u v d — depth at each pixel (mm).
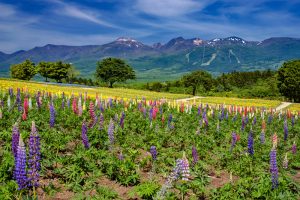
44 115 24641
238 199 11617
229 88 197625
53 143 15930
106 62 154500
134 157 16078
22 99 34219
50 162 13812
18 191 10477
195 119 32969
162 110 35719
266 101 100125
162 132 23094
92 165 13812
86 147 15688
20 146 9406
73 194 11867
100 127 20375
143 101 43219
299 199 12852
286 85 117188
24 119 21562
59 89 70812
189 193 12789
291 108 79188
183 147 20422
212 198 12023
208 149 20594
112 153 16109
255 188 12641
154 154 14664
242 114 40000
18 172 9414
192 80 154500
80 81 177250
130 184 13391
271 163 12516
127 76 157000
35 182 10281
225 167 17266
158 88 183500
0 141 16844
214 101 86812
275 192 12203
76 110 27281
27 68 146625
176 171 10711
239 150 19609
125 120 26562
